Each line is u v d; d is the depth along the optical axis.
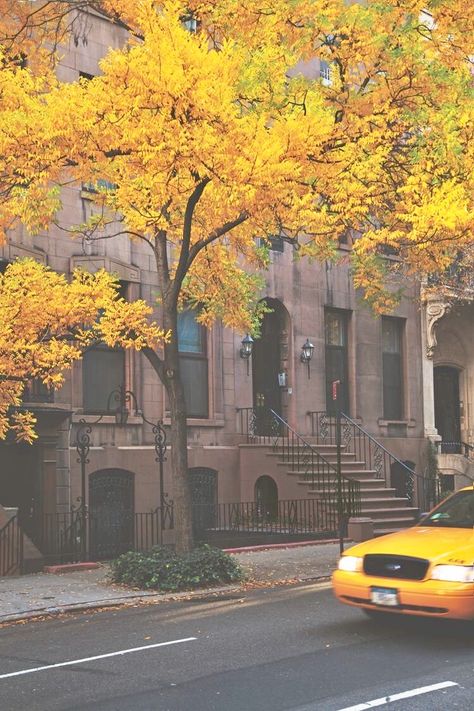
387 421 23.53
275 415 20.45
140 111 10.17
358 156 11.49
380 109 12.05
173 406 13.13
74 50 17.34
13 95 10.66
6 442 15.17
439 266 13.81
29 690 6.77
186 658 7.73
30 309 11.73
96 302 12.30
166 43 9.85
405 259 14.92
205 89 9.94
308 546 17.27
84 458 15.57
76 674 7.27
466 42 11.92
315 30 11.51
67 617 10.68
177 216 13.73
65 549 15.85
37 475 15.93
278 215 11.66
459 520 9.36
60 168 11.41
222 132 10.20
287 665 7.32
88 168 11.26
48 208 12.16
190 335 19.58
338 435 14.48
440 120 11.68
